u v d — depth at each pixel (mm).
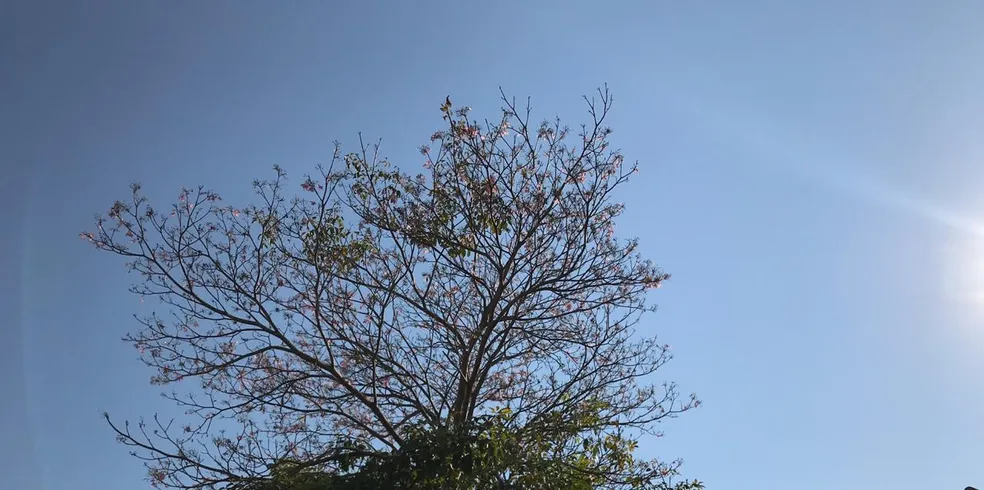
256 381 13805
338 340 13883
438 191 14203
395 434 13000
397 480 11078
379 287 13984
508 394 14695
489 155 14242
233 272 13672
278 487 12250
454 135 14297
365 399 13352
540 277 14352
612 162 14367
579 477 12094
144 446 12500
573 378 14109
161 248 13633
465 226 14164
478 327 13992
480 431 11109
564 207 14250
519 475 11430
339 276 13781
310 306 14023
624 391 14180
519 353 14188
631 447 13336
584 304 14383
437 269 14367
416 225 14000
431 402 13859
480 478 10961
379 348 13711
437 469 10703
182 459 12555
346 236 13938
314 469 12797
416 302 14328
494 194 14148
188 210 13812
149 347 13469
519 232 14180
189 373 13430
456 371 14258
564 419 13211
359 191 14039
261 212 13891
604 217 14500
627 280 14414
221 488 12430
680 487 13008
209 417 13000
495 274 14672
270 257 13742
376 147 14219
